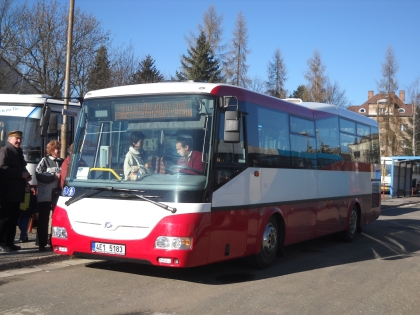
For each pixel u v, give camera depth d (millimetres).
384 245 12930
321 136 11609
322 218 11461
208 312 6340
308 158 10797
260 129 8898
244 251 8242
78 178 7773
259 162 8742
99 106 8031
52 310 6238
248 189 8328
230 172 7832
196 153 7309
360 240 13812
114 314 6145
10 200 8859
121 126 7777
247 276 8492
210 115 7477
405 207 27641
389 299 7395
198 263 7090
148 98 7723
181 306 6566
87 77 31344
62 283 7582
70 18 14992
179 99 7574
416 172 41938
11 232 9172
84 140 8000
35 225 11578
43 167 9445
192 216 6996
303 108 10883
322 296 7398
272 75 55938
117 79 33875
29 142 12461
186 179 7156
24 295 6879
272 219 9297
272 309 6605
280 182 9477
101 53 32594
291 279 8422
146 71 49156
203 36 45125
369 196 14750
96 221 7355
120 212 7215
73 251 7582
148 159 7426
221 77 45844
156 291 7277
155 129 7559
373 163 15203
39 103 12789
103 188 7391
